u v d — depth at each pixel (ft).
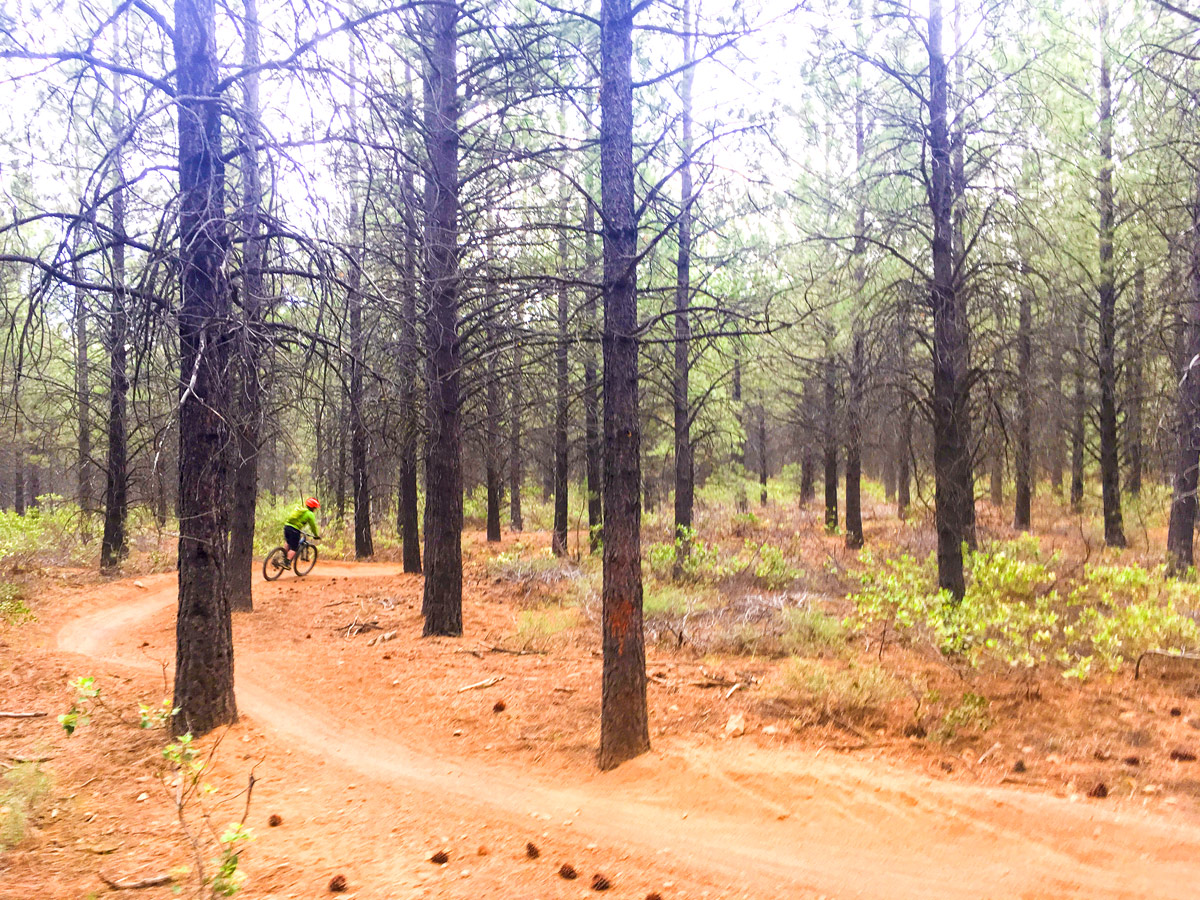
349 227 23.27
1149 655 27.76
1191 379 42.27
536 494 112.57
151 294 18.06
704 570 47.50
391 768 20.95
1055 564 44.62
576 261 36.52
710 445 67.46
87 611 43.98
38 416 42.29
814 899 13.69
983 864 14.55
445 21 29.32
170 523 65.41
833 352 50.49
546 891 13.99
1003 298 34.73
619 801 18.44
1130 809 16.17
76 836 16.30
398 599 45.93
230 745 21.76
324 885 14.14
